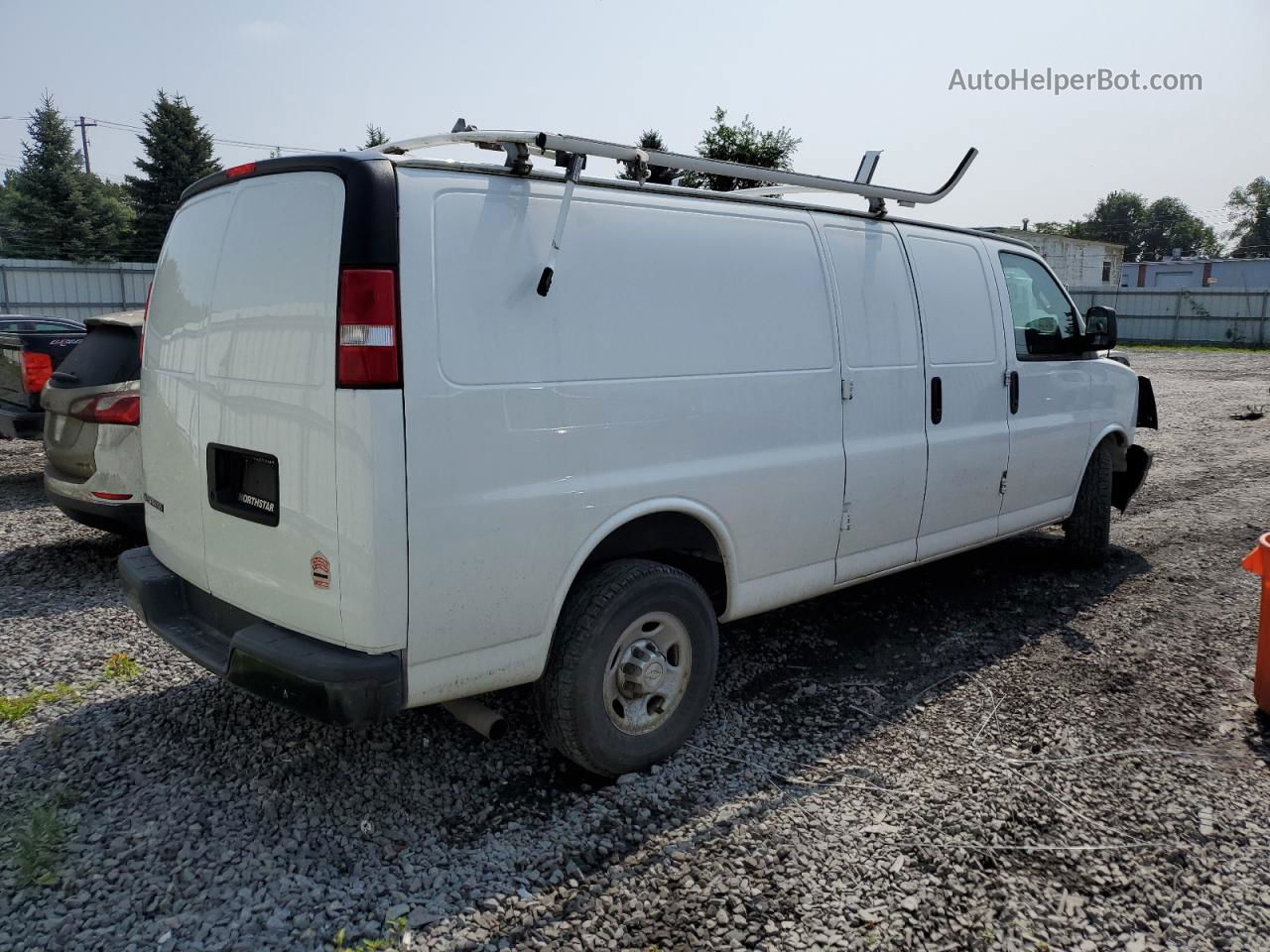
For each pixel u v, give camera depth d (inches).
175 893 105.7
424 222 109.3
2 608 201.0
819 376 157.0
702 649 140.9
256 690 115.0
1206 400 665.0
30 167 1754.4
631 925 102.6
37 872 109.0
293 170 115.0
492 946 98.9
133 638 184.4
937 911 105.3
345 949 97.7
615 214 129.4
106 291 1139.3
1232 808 127.3
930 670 175.0
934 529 186.4
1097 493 233.8
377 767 134.7
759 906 105.7
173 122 1732.3
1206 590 224.7
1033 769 137.9
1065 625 199.9
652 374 132.0
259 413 116.7
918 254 180.9
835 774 135.9
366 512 105.5
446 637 113.5
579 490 123.6
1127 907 106.7
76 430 218.7
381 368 105.1
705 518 140.9
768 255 150.1
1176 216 4264.3
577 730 126.2
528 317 118.0
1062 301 224.2
